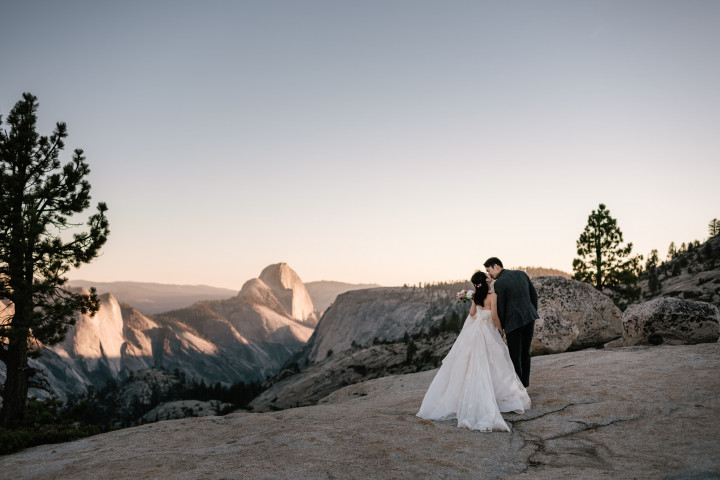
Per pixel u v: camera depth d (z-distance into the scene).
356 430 5.99
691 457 4.32
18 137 18.20
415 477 4.32
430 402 6.85
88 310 18.38
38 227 17.02
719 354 8.35
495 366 6.62
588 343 13.74
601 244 35.44
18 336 16.31
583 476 4.13
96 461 5.70
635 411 5.95
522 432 5.77
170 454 5.71
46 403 16.72
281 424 6.75
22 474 5.43
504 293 6.97
